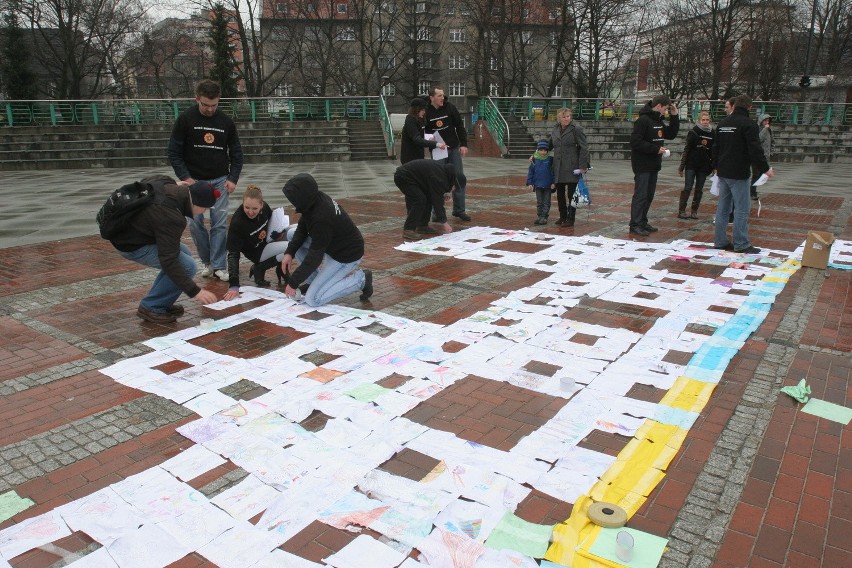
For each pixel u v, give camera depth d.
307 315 5.17
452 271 6.55
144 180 4.72
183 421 3.44
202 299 4.55
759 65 33.97
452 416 3.49
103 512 2.63
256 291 5.88
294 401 3.60
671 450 3.09
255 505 2.68
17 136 22.53
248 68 36.22
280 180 16.22
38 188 14.91
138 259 4.80
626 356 4.23
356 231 5.41
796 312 5.17
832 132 26.31
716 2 31.48
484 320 4.95
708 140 9.22
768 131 12.00
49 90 39.53
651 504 2.70
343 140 24.22
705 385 3.77
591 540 2.44
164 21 41.97
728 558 2.36
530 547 2.40
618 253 7.27
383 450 3.07
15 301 5.66
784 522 2.57
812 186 14.60
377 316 5.06
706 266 6.66
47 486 2.87
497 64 37.06
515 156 24.31
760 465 2.98
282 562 2.34
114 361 4.29
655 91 42.12
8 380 3.99
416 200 8.16
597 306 5.34
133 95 39.94
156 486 2.82
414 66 38.88
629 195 12.50
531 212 10.35
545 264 6.80
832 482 2.84
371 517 2.57
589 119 27.59
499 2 35.38
